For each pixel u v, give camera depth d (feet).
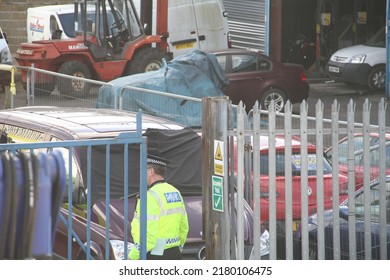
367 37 295.69
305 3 293.02
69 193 64.95
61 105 164.14
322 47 292.61
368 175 77.97
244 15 281.74
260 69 213.87
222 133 74.13
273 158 75.00
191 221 84.53
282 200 86.58
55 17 272.31
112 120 93.56
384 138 78.28
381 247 79.15
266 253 82.02
